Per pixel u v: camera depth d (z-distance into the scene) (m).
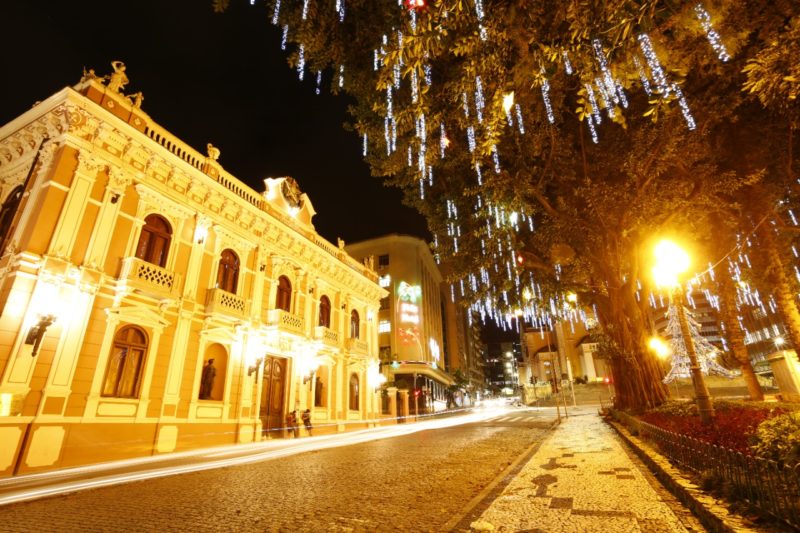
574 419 23.38
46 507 6.28
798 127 10.90
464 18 5.84
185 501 6.47
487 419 31.09
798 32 5.75
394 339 50.12
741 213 15.97
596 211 13.98
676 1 4.97
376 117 12.55
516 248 14.98
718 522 3.63
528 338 74.81
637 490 5.62
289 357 20.36
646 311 16.86
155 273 14.04
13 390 10.30
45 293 11.26
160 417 13.74
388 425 29.75
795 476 3.23
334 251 26.31
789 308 15.46
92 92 13.39
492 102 6.37
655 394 14.66
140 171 14.40
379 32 9.40
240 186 18.92
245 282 18.38
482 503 5.63
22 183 13.14
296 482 7.81
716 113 11.12
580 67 5.75
